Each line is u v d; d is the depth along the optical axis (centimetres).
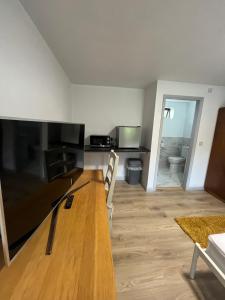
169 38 145
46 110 164
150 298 119
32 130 77
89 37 148
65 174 131
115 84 310
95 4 107
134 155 361
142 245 172
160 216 229
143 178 334
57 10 113
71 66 223
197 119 299
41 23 128
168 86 277
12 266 66
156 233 192
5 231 57
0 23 85
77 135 162
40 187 87
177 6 106
